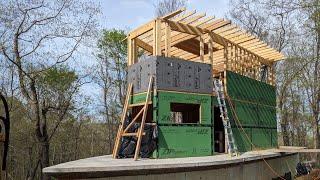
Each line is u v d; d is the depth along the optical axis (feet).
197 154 36.88
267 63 58.29
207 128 38.47
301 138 114.83
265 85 55.21
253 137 48.88
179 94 36.58
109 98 112.98
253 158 39.19
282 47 97.71
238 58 49.52
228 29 43.88
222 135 43.39
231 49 47.78
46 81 75.97
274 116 57.47
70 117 95.86
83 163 27.84
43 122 68.95
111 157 35.32
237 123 44.98
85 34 73.00
